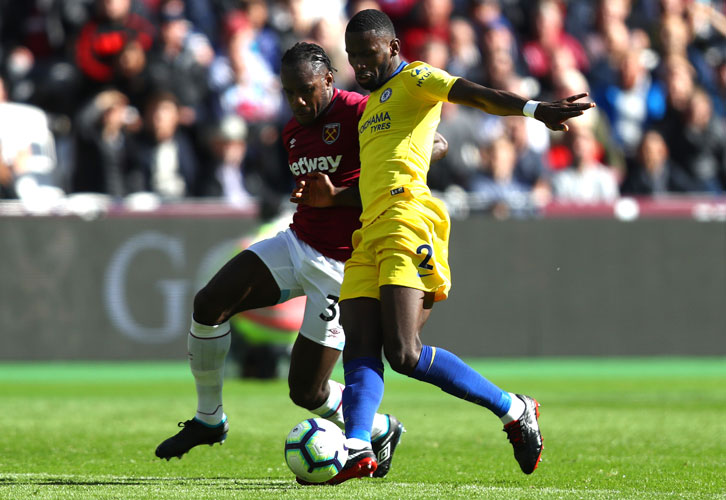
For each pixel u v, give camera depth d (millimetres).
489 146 42844
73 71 42906
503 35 47531
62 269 37500
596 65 49688
